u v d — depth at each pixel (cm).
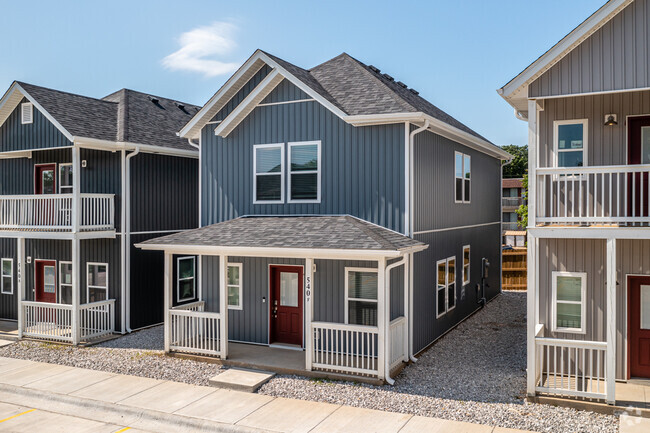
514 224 4703
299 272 1409
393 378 1170
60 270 1778
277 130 1469
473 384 1127
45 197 1628
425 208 1425
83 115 1683
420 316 1386
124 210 1662
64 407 1068
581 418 934
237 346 1424
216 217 1560
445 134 1559
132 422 991
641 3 962
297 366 1222
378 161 1345
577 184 1136
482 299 2006
